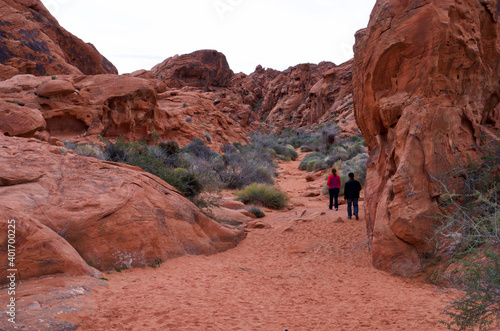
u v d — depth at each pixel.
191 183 11.26
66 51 41.19
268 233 10.98
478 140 7.61
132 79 25.72
